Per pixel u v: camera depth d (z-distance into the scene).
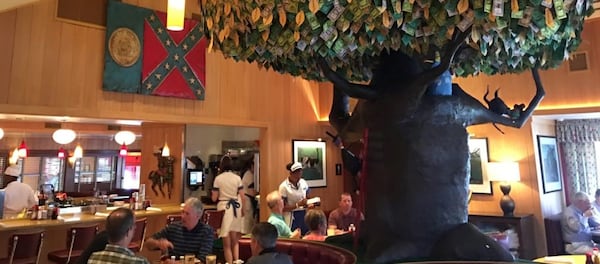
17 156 7.95
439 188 1.44
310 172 6.48
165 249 2.81
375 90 1.54
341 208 4.14
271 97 6.12
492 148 5.48
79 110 4.25
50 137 9.70
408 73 1.53
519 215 5.00
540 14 1.03
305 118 6.61
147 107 4.79
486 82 5.46
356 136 1.77
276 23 1.23
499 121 1.66
